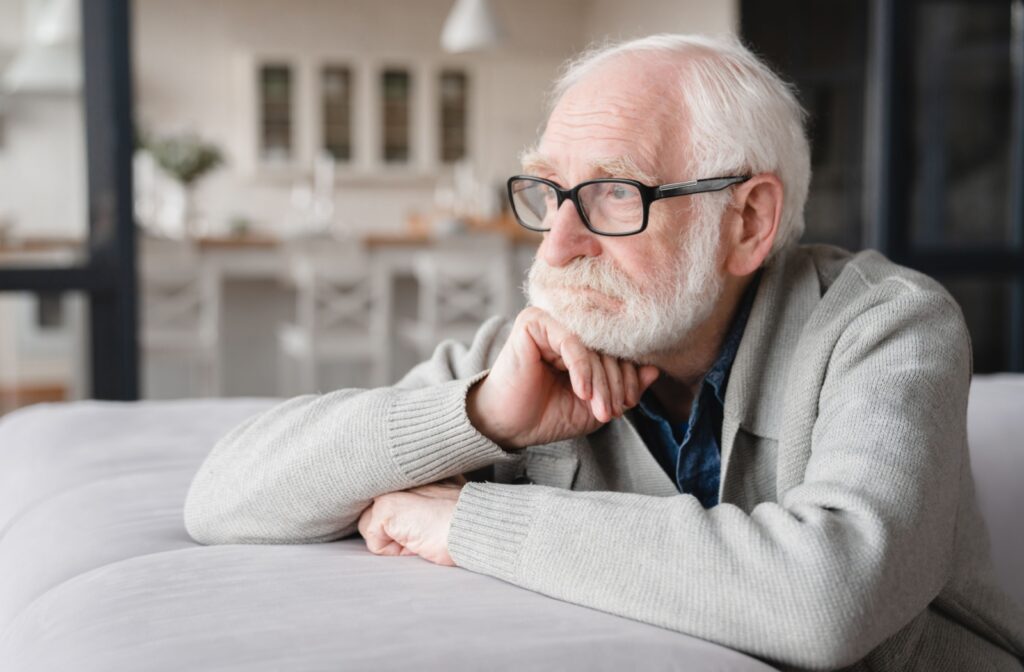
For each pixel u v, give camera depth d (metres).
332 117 8.98
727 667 0.75
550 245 1.05
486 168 9.35
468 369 1.22
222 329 5.92
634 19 8.63
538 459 1.14
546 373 1.03
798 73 5.63
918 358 0.96
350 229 9.10
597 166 1.04
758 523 0.83
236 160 8.77
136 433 1.60
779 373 1.08
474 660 0.72
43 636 0.83
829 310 1.07
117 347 2.95
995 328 3.52
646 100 1.04
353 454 1.00
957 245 3.26
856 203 5.45
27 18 2.79
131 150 2.89
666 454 1.17
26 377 2.92
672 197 1.04
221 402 1.82
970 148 3.25
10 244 2.84
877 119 3.21
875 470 0.85
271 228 8.89
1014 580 1.37
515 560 0.88
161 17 8.55
